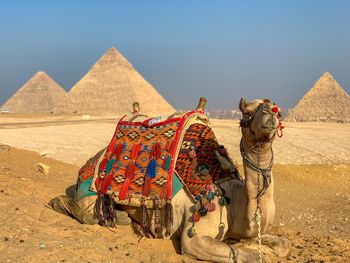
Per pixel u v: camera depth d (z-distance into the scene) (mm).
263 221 6520
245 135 6379
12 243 6680
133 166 7613
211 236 6797
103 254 6680
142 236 7578
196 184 7027
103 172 7891
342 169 19938
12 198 8945
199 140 7449
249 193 6465
